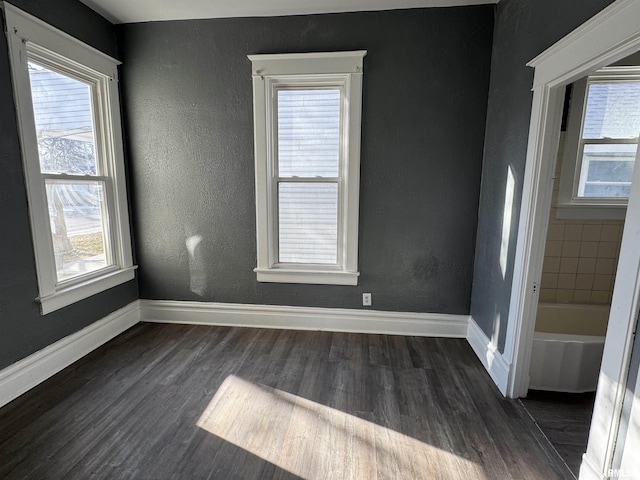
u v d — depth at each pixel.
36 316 2.14
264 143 2.71
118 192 2.79
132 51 2.74
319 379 2.22
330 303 2.94
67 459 1.56
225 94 2.72
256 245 2.91
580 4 1.46
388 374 2.28
